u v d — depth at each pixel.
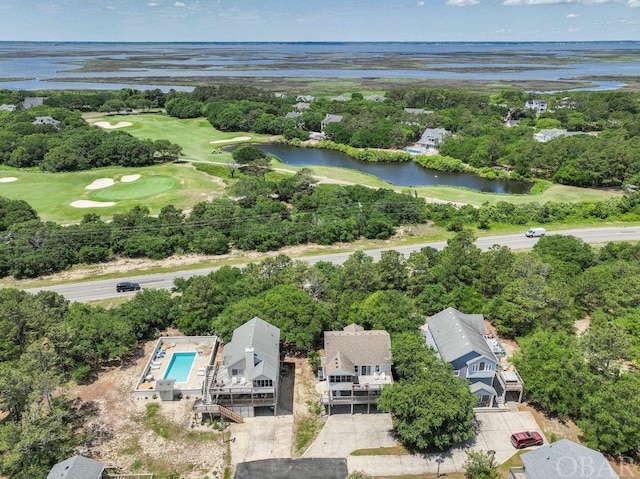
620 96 193.62
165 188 113.62
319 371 50.72
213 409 44.53
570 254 69.62
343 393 46.28
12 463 35.56
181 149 143.00
